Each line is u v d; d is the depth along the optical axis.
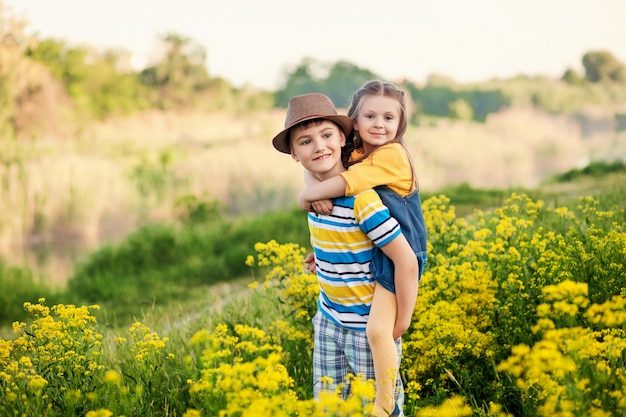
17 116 21.78
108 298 7.88
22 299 7.71
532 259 3.98
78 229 15.49
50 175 15.74
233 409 2.39
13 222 14.82
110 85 27.17
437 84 41.50
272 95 36.06
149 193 16.86
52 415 3.00
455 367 3.35
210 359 2.71
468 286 3.72
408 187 2.89
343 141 3.01
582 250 3.77
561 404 2.36
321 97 2.94
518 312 3.47
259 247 4.37
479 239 4.39
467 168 23.00
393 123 3.01
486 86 40.75
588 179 13.27
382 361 2.75
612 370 2.49
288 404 2.45
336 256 2.85
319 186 2.85
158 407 3.45
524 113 35.62
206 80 31.89
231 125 26.91
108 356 4.10
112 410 2.97
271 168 18.80
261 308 4.94
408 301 2.77
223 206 13.85
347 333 2.87
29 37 23.72
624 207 6.70
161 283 8.19
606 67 45.59
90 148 21.45
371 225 2.71
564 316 3.13
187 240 9.62
